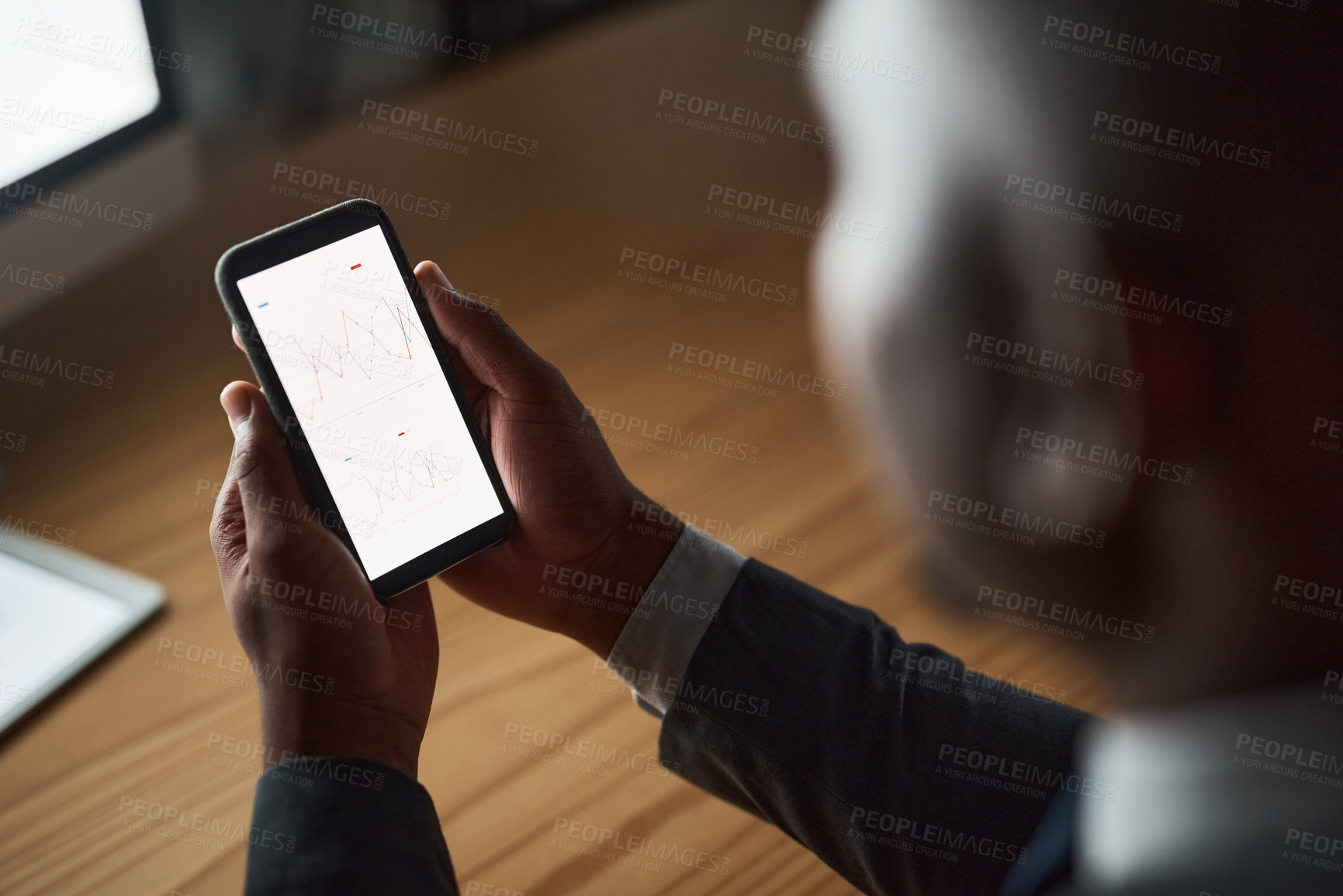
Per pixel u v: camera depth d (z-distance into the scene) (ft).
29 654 2.61
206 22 4.78
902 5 2.59
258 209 4.04
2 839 2.27
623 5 5.55
